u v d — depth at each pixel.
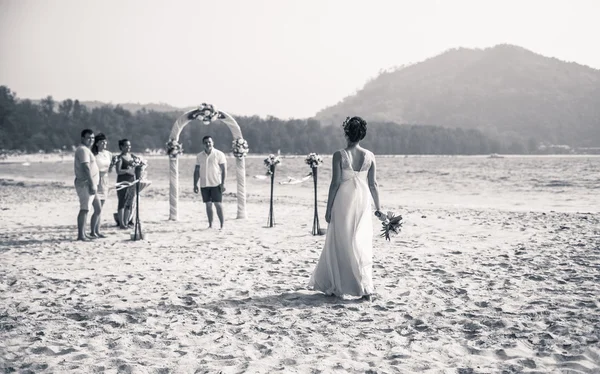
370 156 5.98
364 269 5.93
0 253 9.17
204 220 14.29
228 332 4.97
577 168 89.31
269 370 4.00
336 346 4.56
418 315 5.41
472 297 6.06
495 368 4.00
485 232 11.65
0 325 5.14
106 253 9.17
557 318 5.18
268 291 6.48
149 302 5.98
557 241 10.06
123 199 12.24
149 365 4.13
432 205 20.56
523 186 39.09
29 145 186.50
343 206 5.92
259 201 21.06
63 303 5.95
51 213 15.87
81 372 4.00
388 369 4.01
